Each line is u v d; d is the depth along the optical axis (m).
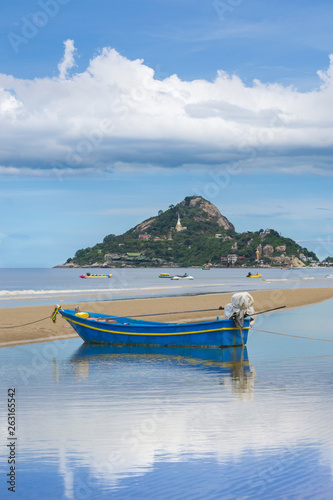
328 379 18.94
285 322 38.28
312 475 10.16
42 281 162.00
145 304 48.47
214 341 26.19
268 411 14.50
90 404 15.26
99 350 25.84
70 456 11.16
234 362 22.55
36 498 9.25
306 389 17.30
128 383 18.22
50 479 10.02
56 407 14.93
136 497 9.32
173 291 82.06
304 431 12.67
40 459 11.00
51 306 45.16
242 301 26.03
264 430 12.76
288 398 16.02
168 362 22.64
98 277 199.25
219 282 134.38
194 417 13.89
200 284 118.69
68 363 22.25
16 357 23.55
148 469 10.45
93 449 11.52
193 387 17.61
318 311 47.84
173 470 10.37
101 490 9.49
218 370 20.77
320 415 14.07
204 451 11.38
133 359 23.31
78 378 19.09
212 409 14.73
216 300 54.81
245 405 15.18
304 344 27.86
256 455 11.15
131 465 10.66
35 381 18.52
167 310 43.59
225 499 9.25
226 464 10.70
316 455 11.14
